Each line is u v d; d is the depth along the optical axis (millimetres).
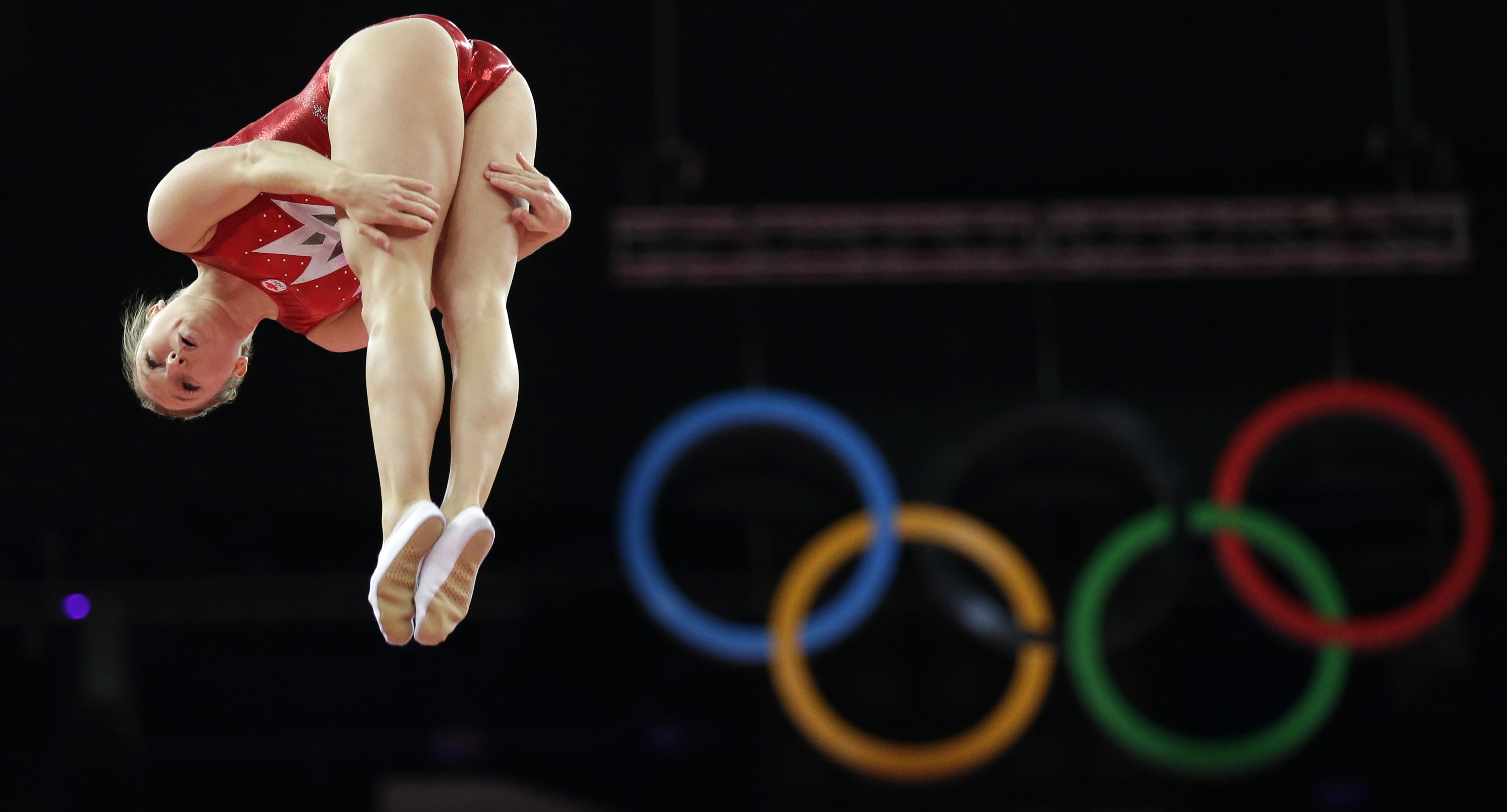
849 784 27375
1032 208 25562
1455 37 26688
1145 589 27500
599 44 26125
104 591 26156
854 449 25922
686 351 27766
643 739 27188
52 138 25672
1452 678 27641
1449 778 27406
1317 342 28234
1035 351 28188
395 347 8367
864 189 28062
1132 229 26328
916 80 26953
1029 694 26359
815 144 27391
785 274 26016
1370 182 28219
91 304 26109
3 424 25875
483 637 27281
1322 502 27703
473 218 9008
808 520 27516
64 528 26125
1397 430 27719
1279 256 26016
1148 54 26859
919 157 27703
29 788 25688
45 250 26094
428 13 25438
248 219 9375
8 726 25812
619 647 27375
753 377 27781
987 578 27766
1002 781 27578
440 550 8047
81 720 26016
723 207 25625
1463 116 27453
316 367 26891
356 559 26812
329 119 9102
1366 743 27641
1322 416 27891
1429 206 25359
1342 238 26375
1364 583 27578
